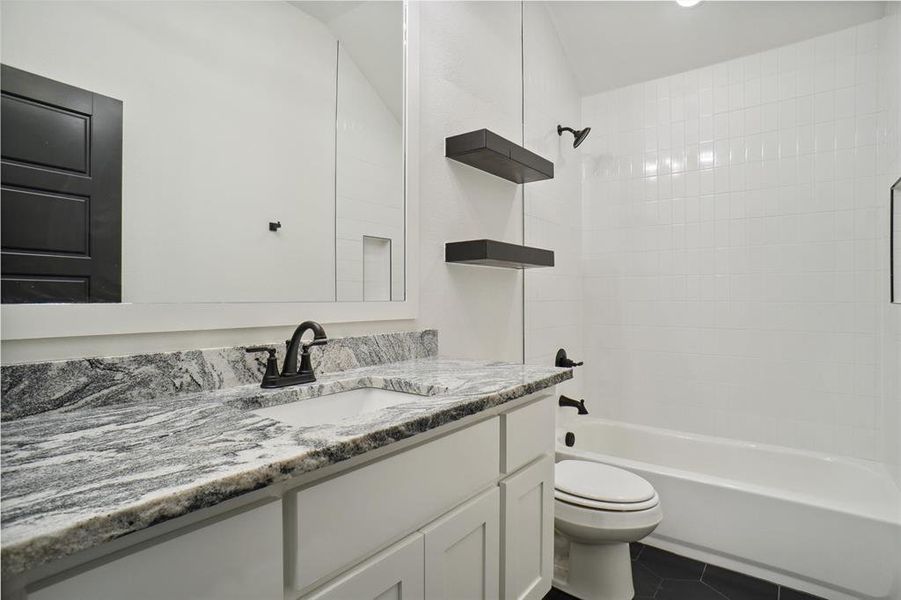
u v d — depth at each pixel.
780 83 2.35
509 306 2.20
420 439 0.89
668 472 2.02
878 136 2.12
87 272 0.90
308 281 1.32
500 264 1.93
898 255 1.90
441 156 1.79
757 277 2.41
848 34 2.19
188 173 1.06
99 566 0.47
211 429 0.75
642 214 2.74
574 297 2.84
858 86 2.17
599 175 2.88
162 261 1.01
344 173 1.42
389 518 0.79
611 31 2.56
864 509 1.65
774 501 1.78
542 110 2.50
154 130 1.00
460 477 0.98
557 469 1.85
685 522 1.97
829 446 2.23
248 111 1.18
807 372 2.29
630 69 2.71
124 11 0.96
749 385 2.43
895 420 1.92
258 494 0.62
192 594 0.54
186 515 0.55
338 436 0.70
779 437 2.36
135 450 0.64
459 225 1.88
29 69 0.84
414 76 1.65
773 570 1.80
